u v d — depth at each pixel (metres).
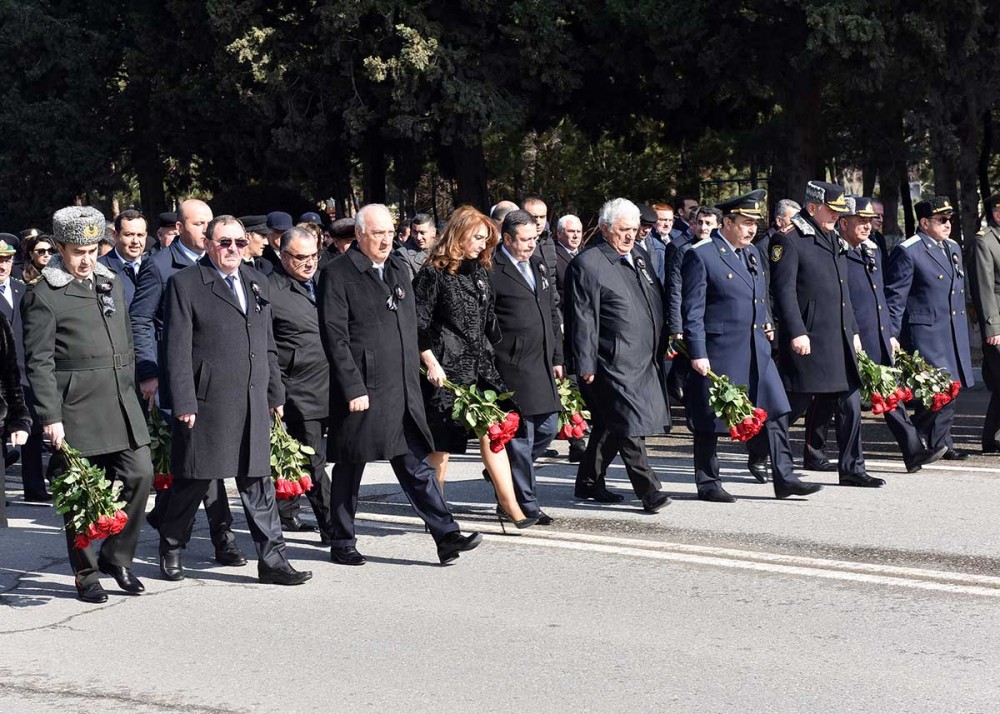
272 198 35.78
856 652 6.68
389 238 8.68
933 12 25.91
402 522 10.22
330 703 6.08
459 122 30.41
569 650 6.80
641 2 28.64
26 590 8.39
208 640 7.16
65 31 37.19
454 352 9.21
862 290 11.71
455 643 6.97
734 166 43.91
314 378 9.54
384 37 30.33
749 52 28.64
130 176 43.84
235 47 31.05
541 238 12.87
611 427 10.22
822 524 9.70
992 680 6.22
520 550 9.12
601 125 35.34
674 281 10.66
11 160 37.69
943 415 12.36
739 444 14.03
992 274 12.64
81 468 7.79
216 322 8.17
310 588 8.25
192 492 8.39
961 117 27.58
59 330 7.91
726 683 6.23
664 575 8.32
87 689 6.38
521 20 30.45
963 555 8.67
